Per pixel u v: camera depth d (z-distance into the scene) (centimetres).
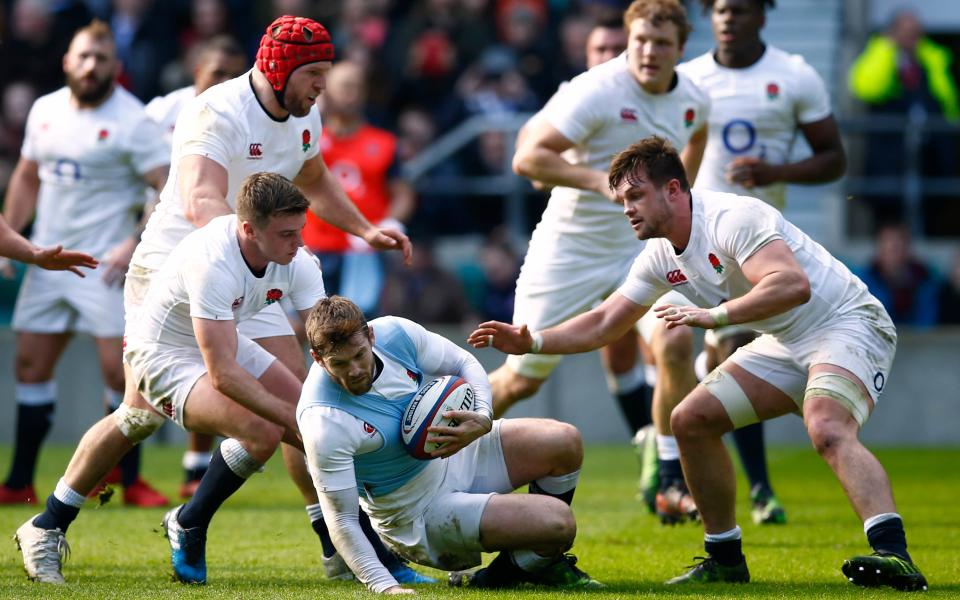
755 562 2198
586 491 3281
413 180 4931
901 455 4088
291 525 2662
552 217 2731
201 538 1962
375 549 1973
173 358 1970
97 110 3033
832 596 1811
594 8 5484
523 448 1919
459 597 1783
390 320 1883
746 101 2978
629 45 2609
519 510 1845
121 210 3073
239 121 2086
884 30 5759
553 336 2008
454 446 1823
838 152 2984
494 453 1923
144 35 5344
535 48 5334
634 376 3103
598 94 2616
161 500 3006
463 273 4881
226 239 1900
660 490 2670
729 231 1895
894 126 4988
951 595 1806
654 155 1911
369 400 1809
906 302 4703
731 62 3006
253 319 2134
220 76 2842
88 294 3031
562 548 1872
